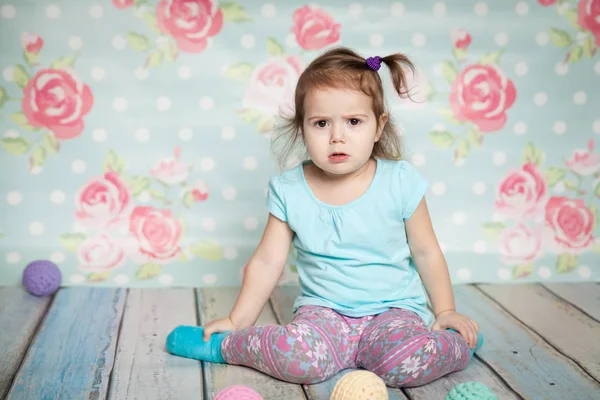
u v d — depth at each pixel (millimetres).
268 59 1947
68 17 1878
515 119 2029
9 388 1319
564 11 2006
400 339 1359
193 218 1977
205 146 1957
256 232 1993
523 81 2018
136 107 1924
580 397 1331
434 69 1993
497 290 1976
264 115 1958
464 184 2037
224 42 1931
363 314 1494
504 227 2043
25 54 1877
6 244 1918
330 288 1521
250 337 1391
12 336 1571
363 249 1527
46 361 1445
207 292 1938
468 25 1988
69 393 1308
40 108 1895
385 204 1524
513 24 1998
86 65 1897
